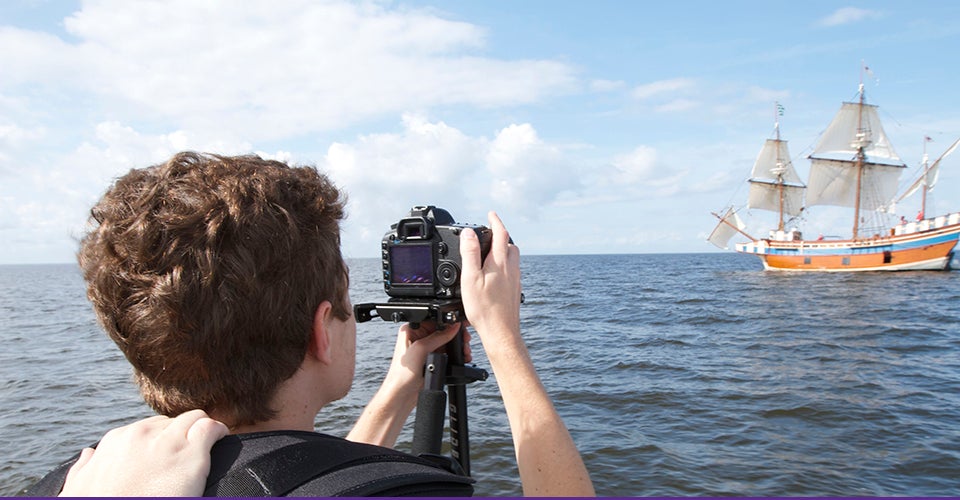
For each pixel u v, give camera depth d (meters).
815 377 11.78
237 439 0.87
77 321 22.27
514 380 1.03
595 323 20.92
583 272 73.25
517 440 1.00
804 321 22.08
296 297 0.96
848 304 29.44
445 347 1.56
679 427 8.38
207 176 0.96
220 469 0.81
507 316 1.11
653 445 7.54
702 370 12.40
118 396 9.87
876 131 62.62
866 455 7.27
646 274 66.81
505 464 6.75
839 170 63.56
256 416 0.98
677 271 75.44
